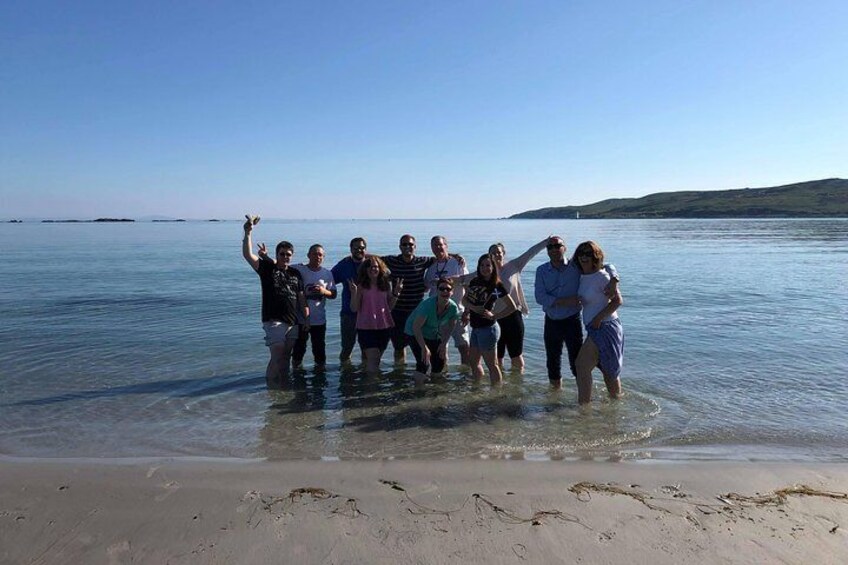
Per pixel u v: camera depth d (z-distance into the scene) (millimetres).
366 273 7824
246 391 7418
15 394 7293
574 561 3262
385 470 4609
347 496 4105
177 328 11969
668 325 11906
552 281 7102
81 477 4469
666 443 5477
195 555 3338
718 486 4277
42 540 3521
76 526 3680
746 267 25406
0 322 12648
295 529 3623
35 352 9703
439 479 4418
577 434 5738
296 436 5746
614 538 3508
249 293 17609
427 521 3725
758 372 8125
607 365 6668
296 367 8562
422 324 7508
